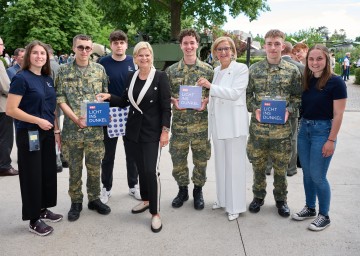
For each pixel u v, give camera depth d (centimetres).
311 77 338
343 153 637
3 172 520
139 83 353
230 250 313
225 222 369
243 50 2353
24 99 322
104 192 428
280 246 319
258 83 363
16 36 3009
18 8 2864
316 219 353
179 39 381
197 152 397
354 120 949
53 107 346
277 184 383
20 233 347
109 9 1922
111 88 416
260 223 366
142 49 342
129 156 427
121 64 419
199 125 388
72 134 363
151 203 353
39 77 334
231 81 361
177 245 322
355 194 443
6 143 515
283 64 360
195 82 383
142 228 356
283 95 360
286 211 379
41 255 306
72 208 382
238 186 373
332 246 319
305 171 359
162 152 657
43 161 351
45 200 361
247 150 388
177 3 1895
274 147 368
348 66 2289
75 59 364
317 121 336
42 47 328
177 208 406
